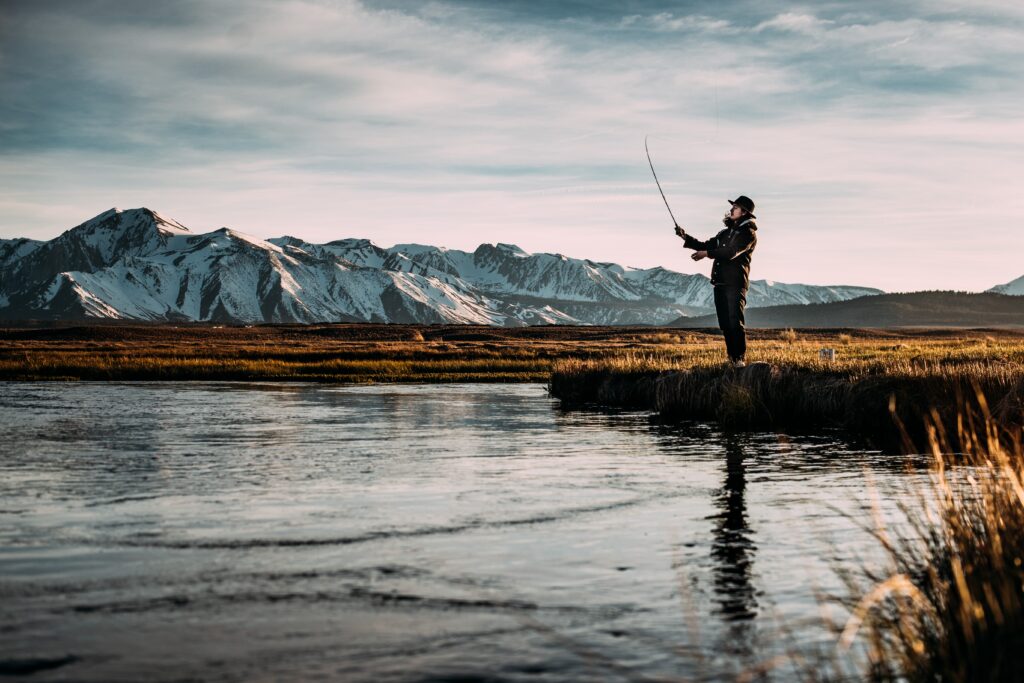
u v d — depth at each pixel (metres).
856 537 7.84
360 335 179.62
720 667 4.84
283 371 51.59
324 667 4.81
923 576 6.23
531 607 5.88
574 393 29.48
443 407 25.25
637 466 12.53
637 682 4.64
